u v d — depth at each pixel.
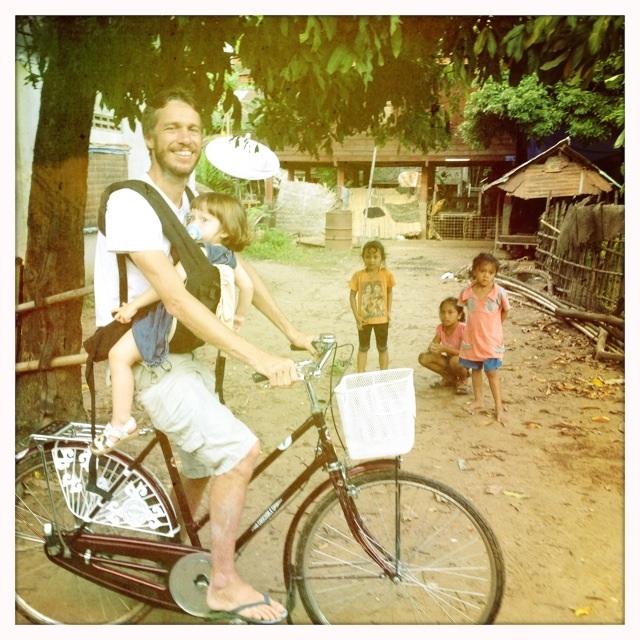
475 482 4.29
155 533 2.81
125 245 2.43
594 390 6.16
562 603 3.07
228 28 3.61
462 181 26.11
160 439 2.75
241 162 5.85
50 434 2.90
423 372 6.81
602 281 8.66
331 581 3.05
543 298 10.20
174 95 2.62
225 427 2.54
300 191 21.97
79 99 4.29
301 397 5.94
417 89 4.92
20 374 4.36
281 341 8.12
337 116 4.75
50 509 3.07
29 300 4.33
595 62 3.57
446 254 18.19
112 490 2.83
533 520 3.81
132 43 3.70
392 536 3.32
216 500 2.55
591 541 3.59
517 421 5.39
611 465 4.55
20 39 3.84
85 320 8.66
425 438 5.04
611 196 14.49
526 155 19.53
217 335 2.42
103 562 2.76
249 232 3.02
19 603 2.90
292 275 14.31
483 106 16.55
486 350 5.28
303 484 2.76
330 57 3.39
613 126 14.91
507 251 17.69
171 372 2.57
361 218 22.48
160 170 2.66
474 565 3.30
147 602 2.74
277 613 2.62
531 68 3.64
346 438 2.53
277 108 4.79
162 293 2.42
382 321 6.07
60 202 4.38
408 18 3.86
